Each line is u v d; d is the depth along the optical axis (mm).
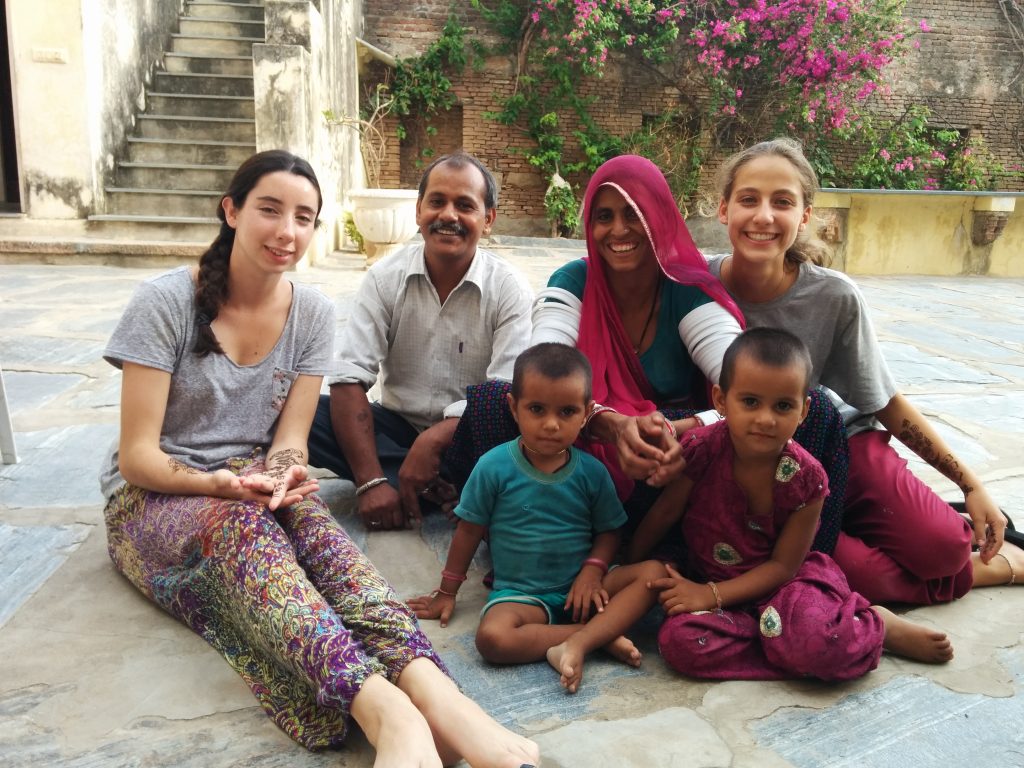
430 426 2766
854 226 11086
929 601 2182
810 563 1953
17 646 1872
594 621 1881
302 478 1920
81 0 8078
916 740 1633
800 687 1812
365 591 1688
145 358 1917
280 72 8016
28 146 8289
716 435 1943
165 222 8500
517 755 1428
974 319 7457
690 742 1609
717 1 12469
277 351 2131
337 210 10117
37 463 3043
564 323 2348
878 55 12430
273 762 1534
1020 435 3857
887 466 2176
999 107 14023
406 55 12820
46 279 7328
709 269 2381
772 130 13094
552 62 12672
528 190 13375
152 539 1921
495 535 2051
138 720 1634
